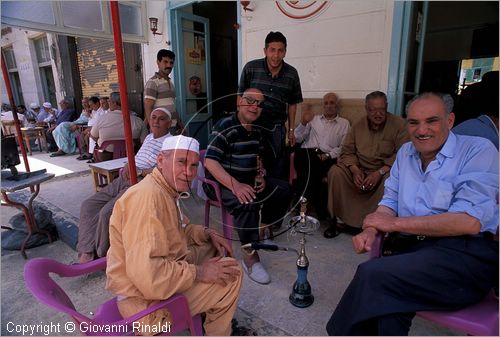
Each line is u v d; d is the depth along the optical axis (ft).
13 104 8.02
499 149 3.83
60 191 11.55
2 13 9.70
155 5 13.60
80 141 17.21
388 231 3.98
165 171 3.52
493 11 13.53
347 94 9.16
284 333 4.62
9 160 6.84
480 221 3.43
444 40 15.15
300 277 5.18
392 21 7.97
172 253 3.53
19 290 5.84
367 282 3.41
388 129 7.24
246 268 5.96
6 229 8.02
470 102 4.58
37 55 24.09
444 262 3.43
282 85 7.45
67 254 7.16
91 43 18.89
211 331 4.01
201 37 14.35
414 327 4.72
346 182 7.46
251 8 10.55
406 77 8.34
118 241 3.42
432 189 3.89
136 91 16.20
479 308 3.45
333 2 8.86
